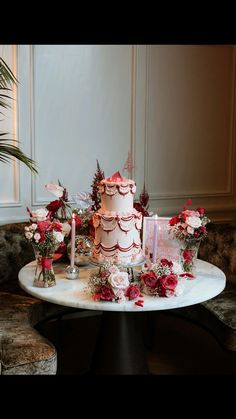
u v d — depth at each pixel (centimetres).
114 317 282
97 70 399
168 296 250
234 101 449
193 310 325
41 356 243
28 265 301
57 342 380
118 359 281
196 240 274
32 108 381
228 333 292
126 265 260
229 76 445
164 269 253
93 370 288
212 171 453
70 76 391
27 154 383
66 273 277
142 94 415
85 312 429
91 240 297
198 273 289
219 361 348
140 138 420
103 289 242
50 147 392
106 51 400
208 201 454
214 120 446
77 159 403
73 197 301
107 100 406
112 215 263
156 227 269
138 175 424
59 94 390
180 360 349
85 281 273
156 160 430
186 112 435
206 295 254
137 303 239
